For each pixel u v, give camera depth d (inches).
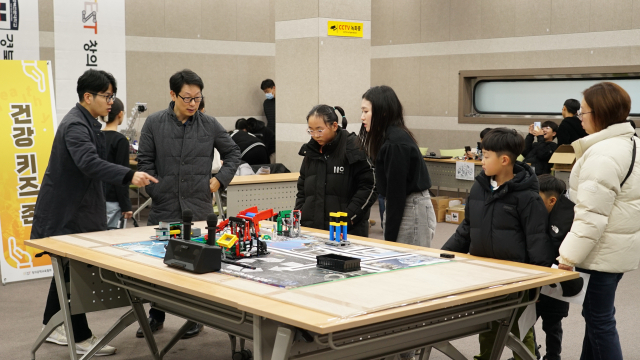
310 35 280.8
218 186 152.2
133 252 110.0
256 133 372.2
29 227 208.7
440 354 147.0
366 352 84.0
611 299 108.7
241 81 415.8
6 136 205.9
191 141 148.7
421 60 425.4
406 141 128.3
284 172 291.6
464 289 83.7
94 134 137.3
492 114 397.7
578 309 183.3
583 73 351.9
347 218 139.1
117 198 190.9
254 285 85.8
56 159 134.4
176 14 383.2
